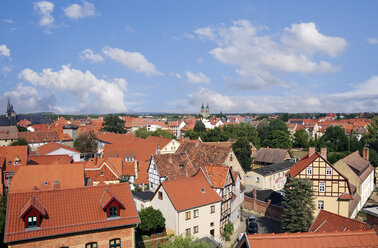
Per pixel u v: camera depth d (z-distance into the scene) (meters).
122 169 70.25
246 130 124.19
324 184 50.75
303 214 42.84
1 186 54.00
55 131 127.06
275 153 96.25
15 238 26.12
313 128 184.00
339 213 49.75
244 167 88.44
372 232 20.83
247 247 19.11
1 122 174.38
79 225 28.48
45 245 27.34
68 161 68.00
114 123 166.88
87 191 31.53
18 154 63.47
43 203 29.14
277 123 148.25
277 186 81.00
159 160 60.59
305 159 55.47
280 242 19.39
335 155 94.00
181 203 42.09
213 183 48.03
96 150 115.50
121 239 30.25
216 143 95.62
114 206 30.22
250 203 61.50
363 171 67.12
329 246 19.70
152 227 41.59
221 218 47.34
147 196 52.25
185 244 29.78
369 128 138.12
